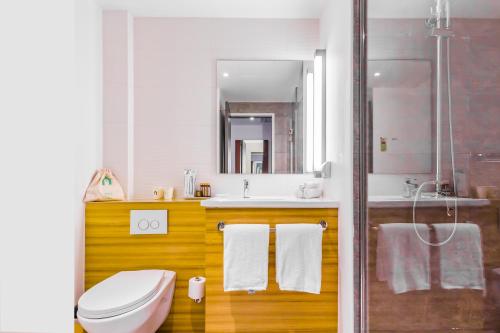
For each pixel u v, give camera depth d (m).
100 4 1.75
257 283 1.33
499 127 1.04
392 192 1.16
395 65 1.16
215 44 1.91
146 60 1.89
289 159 1.91
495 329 1.09
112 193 1.70
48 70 0.29
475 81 1.07
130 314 1.15
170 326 1.64
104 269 1.63
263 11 1.83
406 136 1.14
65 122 0.32
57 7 0.31
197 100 1.91
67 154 0.32
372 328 1.18
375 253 1.19
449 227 1.10
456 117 1.09
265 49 1.91
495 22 1.04
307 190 1.68
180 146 1.90
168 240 1.65
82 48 1.61
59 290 0.30
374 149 1.20
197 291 1.46
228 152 1.91
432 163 1.11
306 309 1.41
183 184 1.89
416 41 1.12
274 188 1.91
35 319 0.27
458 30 1.08
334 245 1.41
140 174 1.88
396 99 1.15
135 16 1.89
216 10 1.83
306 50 1.91
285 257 1.33
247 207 1.40
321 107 1.65
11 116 0.24
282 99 1.91
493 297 1.08
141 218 1.64
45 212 0.28
